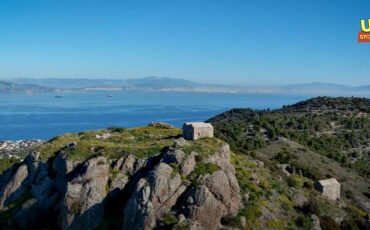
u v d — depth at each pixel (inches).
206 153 3120.1
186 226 2596.0
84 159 3299.7
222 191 2859.3
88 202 2928.2
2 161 6515.8
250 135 7244.1
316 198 3506.4
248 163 3609.7
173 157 3004.4
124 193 3024.1
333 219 3228.3
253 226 2834.6
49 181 3346.5
